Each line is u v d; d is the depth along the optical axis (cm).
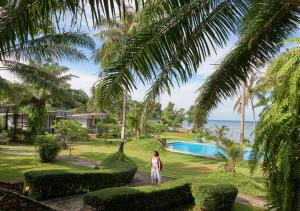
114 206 855
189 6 391
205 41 425
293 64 254
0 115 3269
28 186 1034
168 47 402
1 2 333
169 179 1481
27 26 315
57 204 997
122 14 259
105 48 1423
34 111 2759
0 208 513
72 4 257
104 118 3738
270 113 260
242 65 493
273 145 254
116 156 1609
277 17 429
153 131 3148
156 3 366
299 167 244
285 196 247
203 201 980
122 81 398
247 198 1158
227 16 424
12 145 2573
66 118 3725
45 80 1470
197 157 2288
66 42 1128
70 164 1753
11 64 1372
